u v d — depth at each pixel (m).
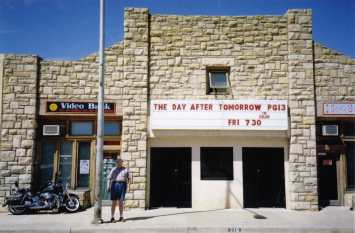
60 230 9.19
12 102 12.45
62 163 12.84
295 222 10.00
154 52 12.96
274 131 12.45
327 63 12.95
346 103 12.77
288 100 12.66
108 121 12.89
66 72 12.83
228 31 13.05
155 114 12.36
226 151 12.69
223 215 11.08
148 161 12.55
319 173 12.91
